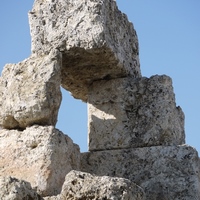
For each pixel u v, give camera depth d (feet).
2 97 39.73
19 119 38.93
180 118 43.11
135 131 42.34
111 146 42.52
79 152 39.60
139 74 45.24
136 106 42.73
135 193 32.14
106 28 40.47
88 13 40.16
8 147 38.09
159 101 42.32
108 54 40.70
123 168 41.70
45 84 38.70
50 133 37.65
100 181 31.94
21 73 39.81
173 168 40.91
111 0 42.04
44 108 38.47
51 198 32.89
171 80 42.96
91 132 43.19
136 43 45.47
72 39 40.16
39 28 41.04
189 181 40.40
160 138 41.83
